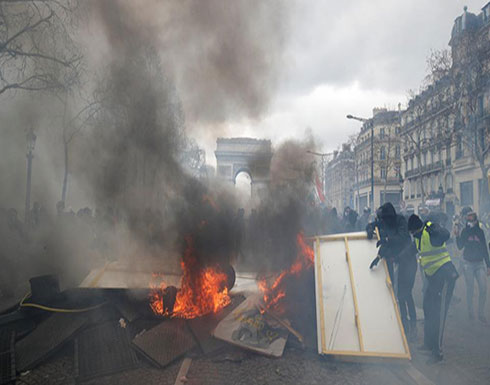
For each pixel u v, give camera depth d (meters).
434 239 4.02
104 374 3.41
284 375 3.32
